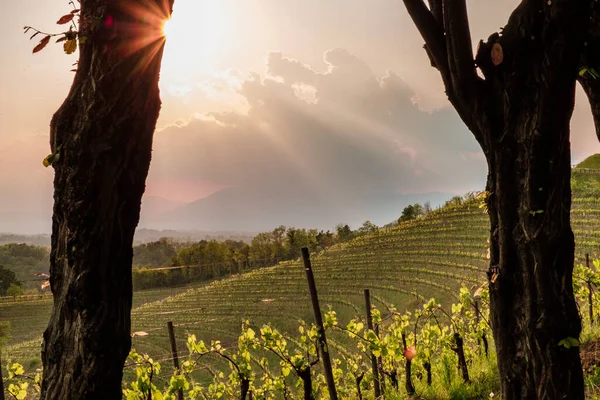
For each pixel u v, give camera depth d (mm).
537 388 2990
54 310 2459
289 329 36938
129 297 2494
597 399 4453
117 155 2359
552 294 2922
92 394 2318
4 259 95688
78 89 2395
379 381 7875
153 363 5496
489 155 3180
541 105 2818
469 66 3041
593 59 3438
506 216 3080
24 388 5586
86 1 2375
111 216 2365
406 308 33656
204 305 49156
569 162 2965
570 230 2967
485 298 3840
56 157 2375
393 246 51375
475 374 6770
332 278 47000
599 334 6863
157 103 2533
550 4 2719
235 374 6914
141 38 2395
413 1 3213
